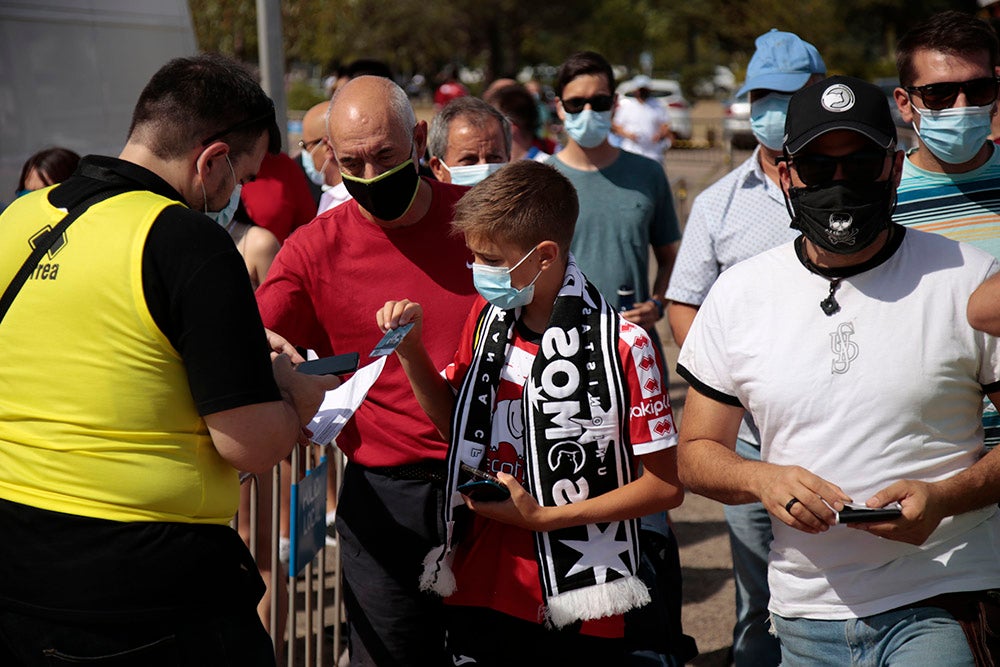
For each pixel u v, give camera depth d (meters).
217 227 2.18
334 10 23.34
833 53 34.12
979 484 2.21
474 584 2.68
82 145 7.08
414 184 3.01
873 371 2.28
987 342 2.26
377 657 3.16
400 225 3.09
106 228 2.14
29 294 2.17
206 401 2.11
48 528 2.13
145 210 2.15
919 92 3.10
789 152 2.30
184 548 2.17
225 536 2.28
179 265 2.10
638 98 13.52
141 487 2.13
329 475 5.12
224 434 2.14
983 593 2.28
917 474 2.29
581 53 4.62
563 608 2.53
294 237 3.16
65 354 2.13
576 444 2.55
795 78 3.56
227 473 2.28
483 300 2.94
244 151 2.35
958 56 3.05
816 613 2.38
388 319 2.67
